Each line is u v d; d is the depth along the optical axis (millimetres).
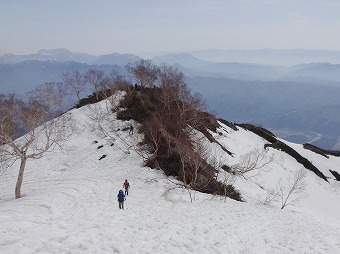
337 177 93625
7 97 60844
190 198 38875
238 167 60500
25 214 24625
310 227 29891
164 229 21141
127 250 16266
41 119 46219
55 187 41750
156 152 52594
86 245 16234
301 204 55094
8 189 47031
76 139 68375
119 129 68062
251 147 84625
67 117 75812
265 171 69375
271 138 100188
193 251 17391
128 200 35406
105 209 29625
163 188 42031
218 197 41781
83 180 45469
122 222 22312
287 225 28922
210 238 20359
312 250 19688
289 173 76438
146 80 96438
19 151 39750
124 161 55344
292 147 104125
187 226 22719
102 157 58094
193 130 68938
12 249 14531
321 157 107125
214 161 52344
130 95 80312
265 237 22750
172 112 73500
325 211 56469
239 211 32969
